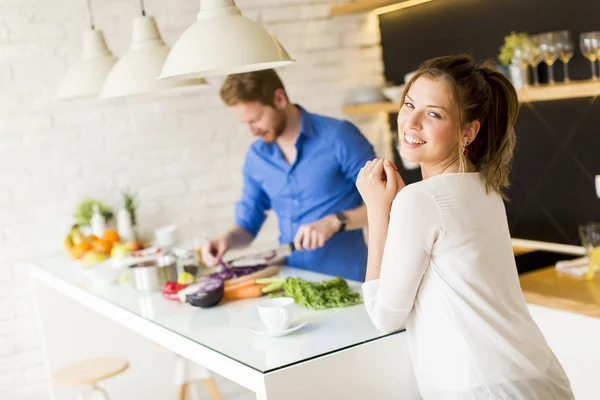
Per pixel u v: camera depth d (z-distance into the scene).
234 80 3.03
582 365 2.65
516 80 3.39
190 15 4.20
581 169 3.48
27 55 3.88
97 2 4.00
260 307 2.09
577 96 3.30
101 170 4.05
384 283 1.76
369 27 4.67
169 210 4.20
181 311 2.48
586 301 2.66
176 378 3.47
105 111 4.05
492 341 1.70
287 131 3.19
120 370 3.28
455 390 1.73
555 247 3.66
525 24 3.67
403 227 1.71
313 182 3.19
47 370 3.96
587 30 3.34
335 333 2.04
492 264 1.74
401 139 1.79
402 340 2.00
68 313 3.81
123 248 3.33
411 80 1.77
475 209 1.73
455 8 4.10
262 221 3.51
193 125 4.23
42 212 3.95
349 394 1.91
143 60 2.68
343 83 4.59
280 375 1.81
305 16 4.46
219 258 2.97
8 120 3.87
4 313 3.92
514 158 3.83
